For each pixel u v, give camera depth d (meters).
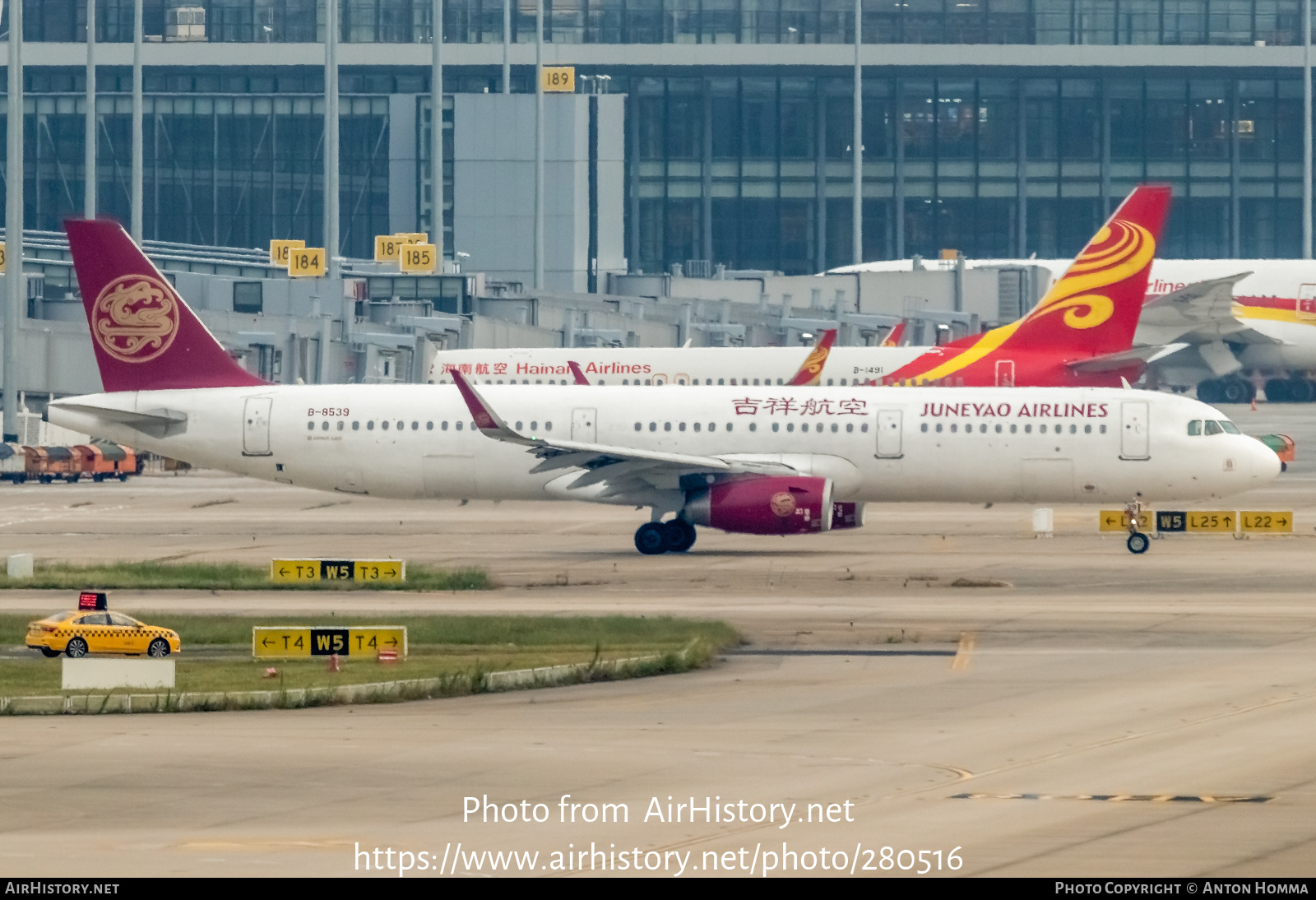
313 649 160.88
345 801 103.56
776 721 128.88
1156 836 94.06
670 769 112.25
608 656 156.75
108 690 142.50
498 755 116.94
